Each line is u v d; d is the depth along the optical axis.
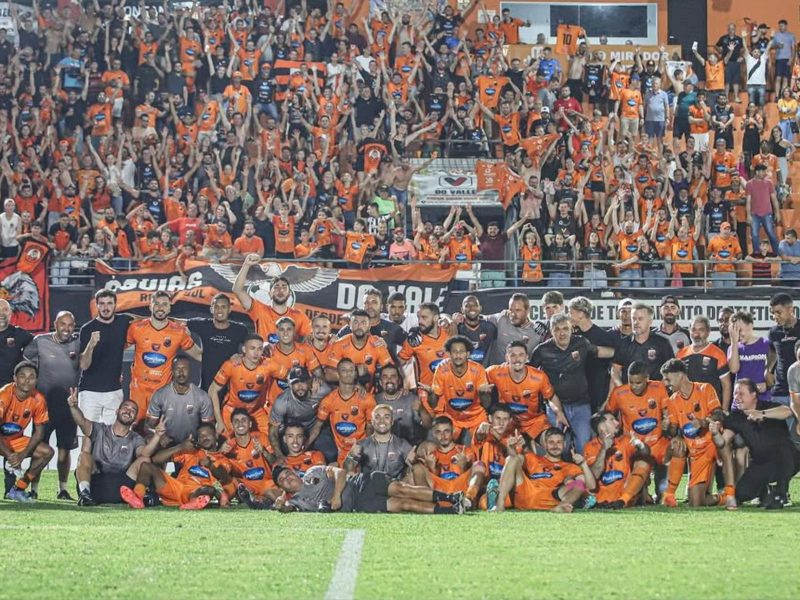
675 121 23.89
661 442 11.67
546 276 20.16
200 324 12.69
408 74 23.42
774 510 11.06
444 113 23.41
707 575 6.83
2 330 12.29
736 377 12.45
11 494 11.71
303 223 20.20
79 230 19.56
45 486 13.56
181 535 8.69
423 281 17.84
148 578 6.63
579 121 23.19
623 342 12.21
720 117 23.92
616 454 11.30
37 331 17.55
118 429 11.45
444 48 23.80
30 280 17.58
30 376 11.50
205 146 21.11
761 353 12.38
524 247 20.08
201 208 20.11
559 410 11.69
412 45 24.16
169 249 19.41
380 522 9.74
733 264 20.80
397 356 12.62
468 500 10.74
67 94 22.17
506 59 24.69
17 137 21.12
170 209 20.25
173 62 23.22
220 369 12.19
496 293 18.06
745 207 22.25
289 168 21.14
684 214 21.55
